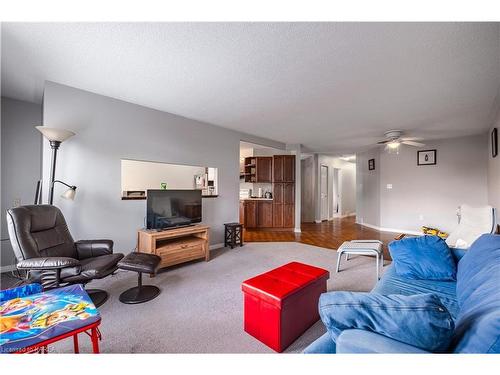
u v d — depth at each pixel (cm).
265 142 537
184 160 381
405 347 69
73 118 273
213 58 206
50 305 132
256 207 626
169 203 327
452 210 514
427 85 252
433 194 537
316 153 748
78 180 279
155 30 170
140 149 329
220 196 440
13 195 308
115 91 282
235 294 234
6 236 298
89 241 246
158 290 240
